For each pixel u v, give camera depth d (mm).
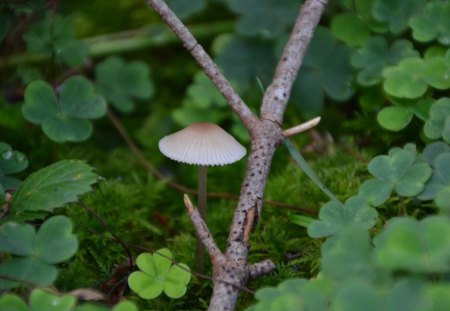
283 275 350
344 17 417
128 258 373
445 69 380
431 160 353
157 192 424
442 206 323
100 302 343
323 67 422
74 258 373
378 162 347
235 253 327
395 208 369
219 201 429
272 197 401
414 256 291
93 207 395
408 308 286
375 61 406
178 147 341
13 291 332
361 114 443
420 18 396
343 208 335
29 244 320
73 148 438
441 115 365
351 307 290
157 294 329
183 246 378
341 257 306
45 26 422
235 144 345
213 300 318
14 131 427
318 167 415
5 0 395
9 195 345
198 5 444
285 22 442
